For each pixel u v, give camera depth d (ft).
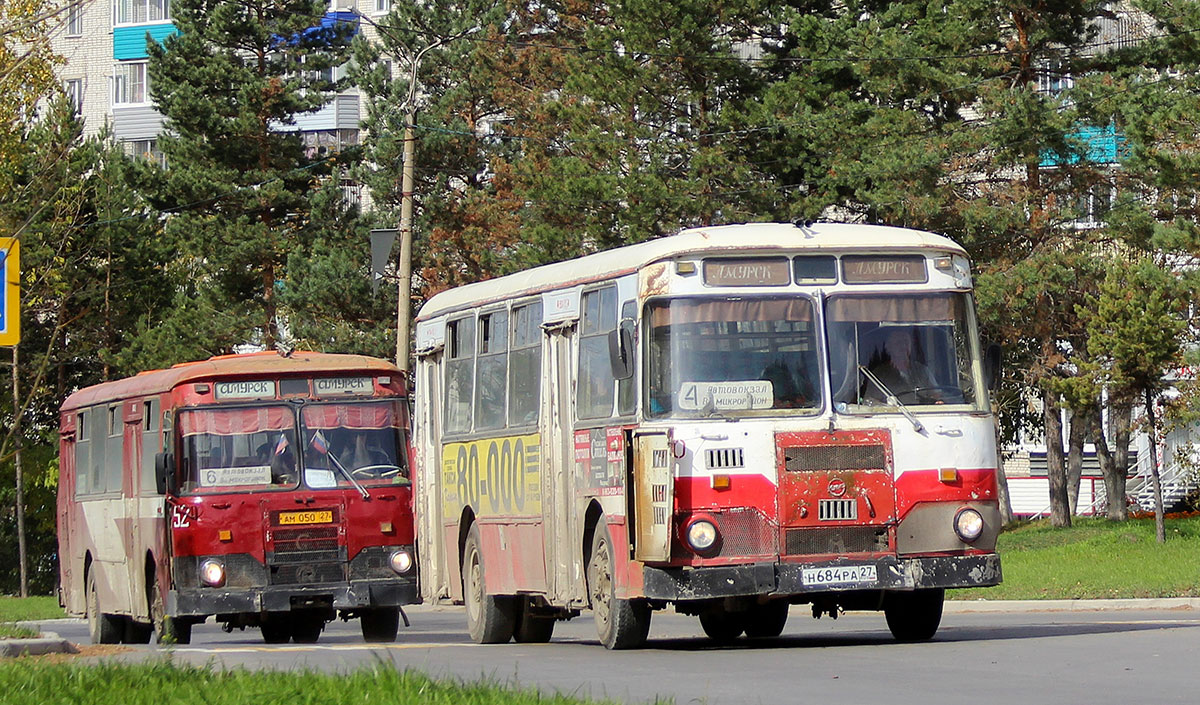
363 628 151.43
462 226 370.94
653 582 106.63
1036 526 314.14
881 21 301.02
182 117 384.06
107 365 404.98
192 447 140.36
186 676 84.23
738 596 106.32
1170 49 280.31
